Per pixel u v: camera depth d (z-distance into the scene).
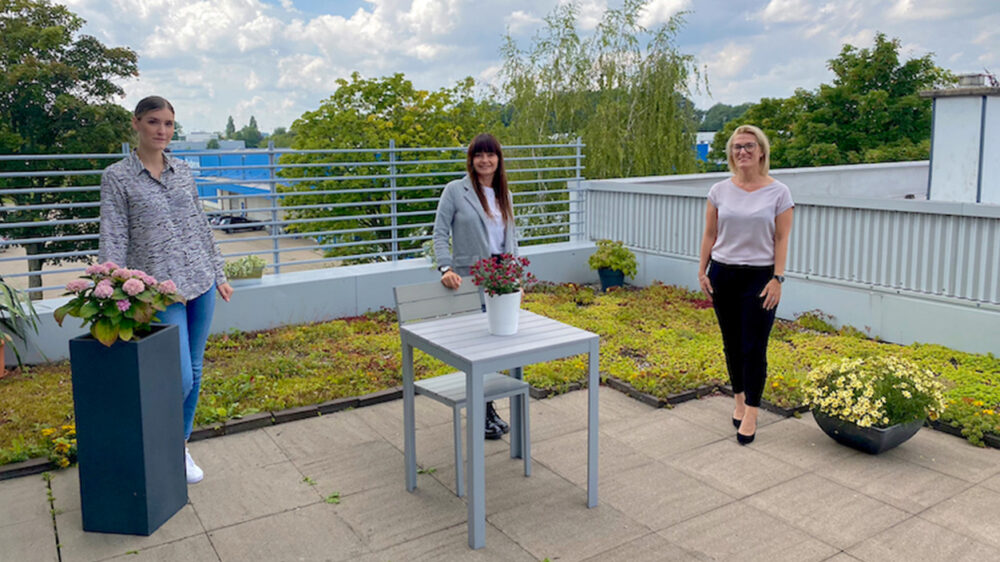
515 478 3.69
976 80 9.20
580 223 9.56
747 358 4.04
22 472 3.73
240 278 6.76
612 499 3.45
